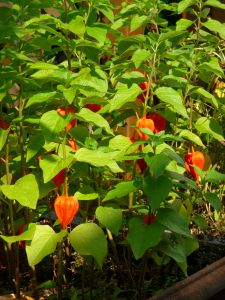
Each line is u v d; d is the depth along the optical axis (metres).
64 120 0.70
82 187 0.80
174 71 0.94
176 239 0.84
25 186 0.72
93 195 0.76
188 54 0.87
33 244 0.74
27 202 0.71
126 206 0.91
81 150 0.72
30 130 0.85
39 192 0.78
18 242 0.83
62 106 0.78
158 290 0.90
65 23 0.84
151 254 0.87
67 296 0.88
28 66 0.82
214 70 0.89
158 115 0.84
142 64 0.86
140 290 0.85
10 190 0.72
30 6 0.83
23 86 0.85
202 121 0.94
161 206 0.78
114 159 0.75
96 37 0.84
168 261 0.89
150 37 0.83
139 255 0.70
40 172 0.88
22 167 0.82
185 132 0.90
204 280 0.81
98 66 0.92
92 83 0.80
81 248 0.72
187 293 0.77
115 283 0.91
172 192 0.91
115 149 0.79
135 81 0.86
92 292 0.88
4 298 0.83
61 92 0.75
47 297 0.87
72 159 0.70
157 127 0.84
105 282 0.92
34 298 0.86
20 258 0.94
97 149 0.77
